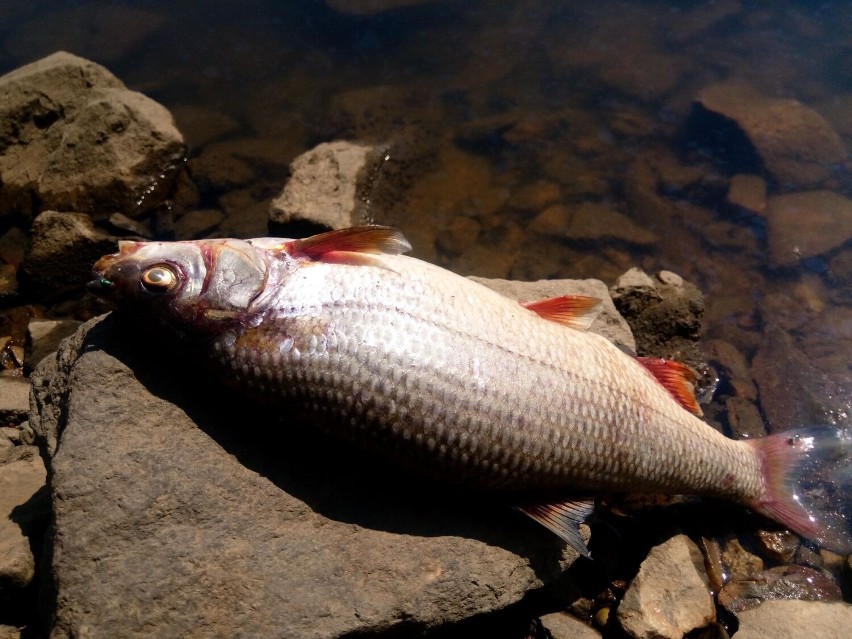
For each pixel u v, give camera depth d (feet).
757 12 3.45
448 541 1.43
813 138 2.71
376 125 2.83
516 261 2.38
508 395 1.38
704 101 2.85
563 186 2.59
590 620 1.60
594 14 3.47
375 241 1.43
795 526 1.70
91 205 2.48
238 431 1.46
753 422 2.00
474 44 3.31
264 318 1.37
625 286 2.08
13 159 2.58
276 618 1.31
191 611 1.29
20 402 1.87
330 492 1.44
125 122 2.52
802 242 2.42
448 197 2.57
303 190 2.39
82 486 1.35
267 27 3.49
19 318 2.24
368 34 3.41
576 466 1.44
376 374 1.35
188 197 2.59
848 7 3.44
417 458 1.40
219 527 1.37
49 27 3.55
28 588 1.43
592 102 2.96
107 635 1.25
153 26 3.50
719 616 1.61
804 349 2.17
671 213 2.52
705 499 1.79
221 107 2.99
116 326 1.52
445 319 1.39
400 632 1.37
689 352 2.08
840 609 1.55
